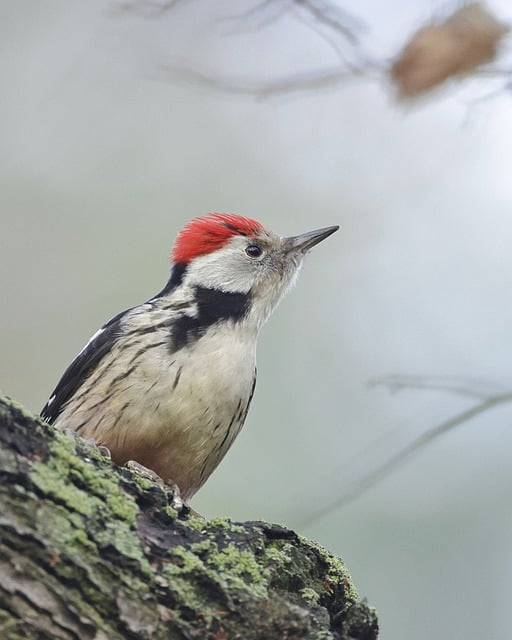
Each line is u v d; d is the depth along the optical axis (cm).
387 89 862
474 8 840
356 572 1241
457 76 843
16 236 1606
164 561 540
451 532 1269
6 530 504
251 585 550
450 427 891
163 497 568
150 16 1026
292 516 951
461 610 1230
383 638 1203
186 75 1022
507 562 1262
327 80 891
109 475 561
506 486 1303
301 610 546
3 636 488
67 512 525
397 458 902
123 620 511
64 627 498
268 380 1487
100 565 518
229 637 529
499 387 897
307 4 873
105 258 1612
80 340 1569
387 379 928
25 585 498
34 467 531
